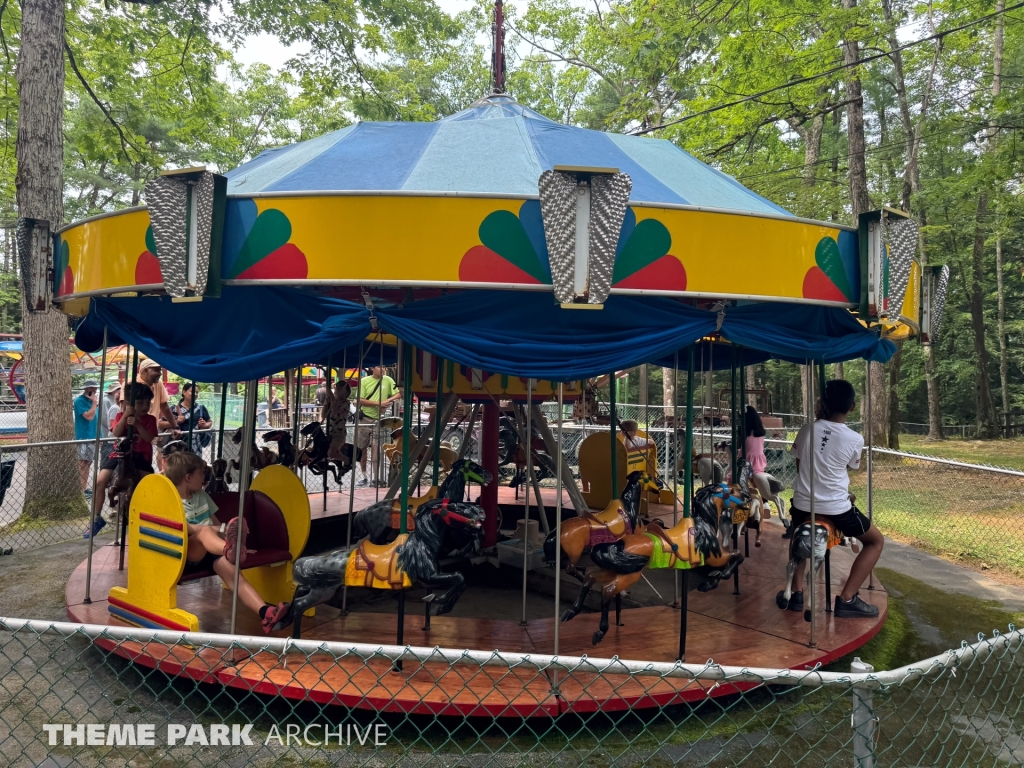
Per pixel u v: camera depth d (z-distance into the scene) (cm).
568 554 384
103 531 750
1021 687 391
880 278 382
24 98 767
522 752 308
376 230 326
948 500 1002
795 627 432
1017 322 2433
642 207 338
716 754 304
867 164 2048
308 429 696
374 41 1354
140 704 350
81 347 524
